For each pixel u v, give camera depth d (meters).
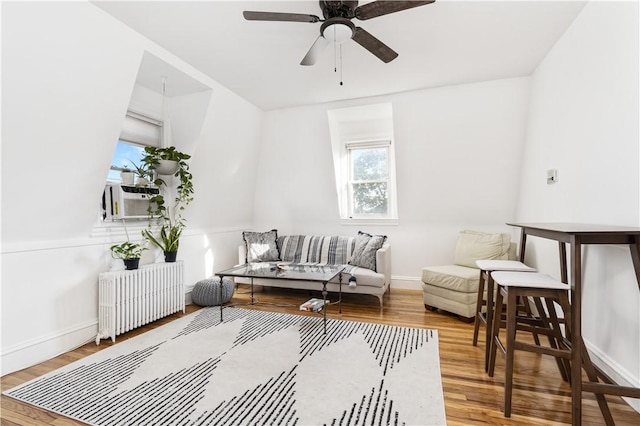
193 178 3.64
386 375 2.01
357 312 3.37
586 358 1.59
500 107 3.33
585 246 2.16
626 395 1.41
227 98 3.50
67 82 2.08
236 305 3.68
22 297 2.26
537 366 2.14
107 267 2.87
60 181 2.33
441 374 2.04
